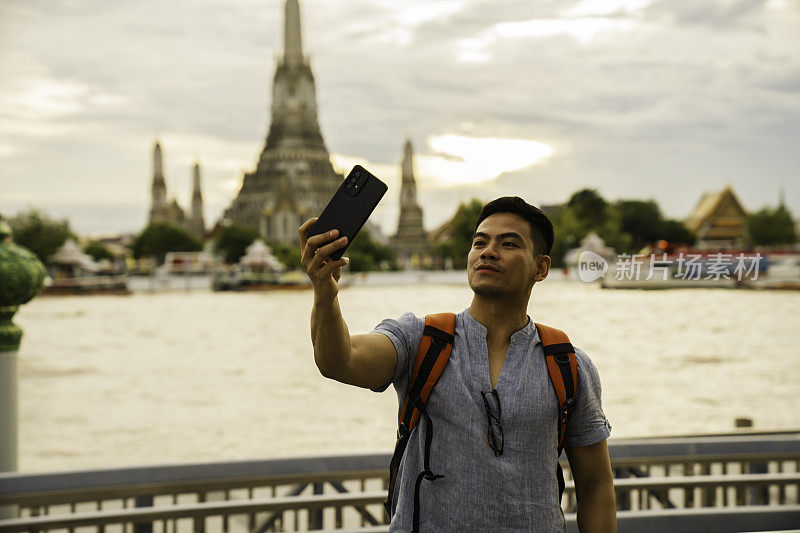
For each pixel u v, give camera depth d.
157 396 25.27
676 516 5.14
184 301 97.75
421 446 2.49
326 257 2.34
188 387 27.17
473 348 2.55
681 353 34.81
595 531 2.65
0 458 6.97
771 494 7.78
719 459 6.65
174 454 17.03
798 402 22.45
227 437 18.62
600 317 55.81
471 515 2.41
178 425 20.14
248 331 52.03
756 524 5.21
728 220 194.00
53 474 5.74
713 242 185.75
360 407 21.78
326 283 2.34
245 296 112.94
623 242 126.31
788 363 31.25
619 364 31.31
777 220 155.25
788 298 74.12
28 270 6.86
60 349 41.41
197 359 36.03
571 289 98.31
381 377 2.51
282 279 130.12
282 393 24.98
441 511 2.44
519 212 2.63
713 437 7.52
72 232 138.12
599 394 2.69
